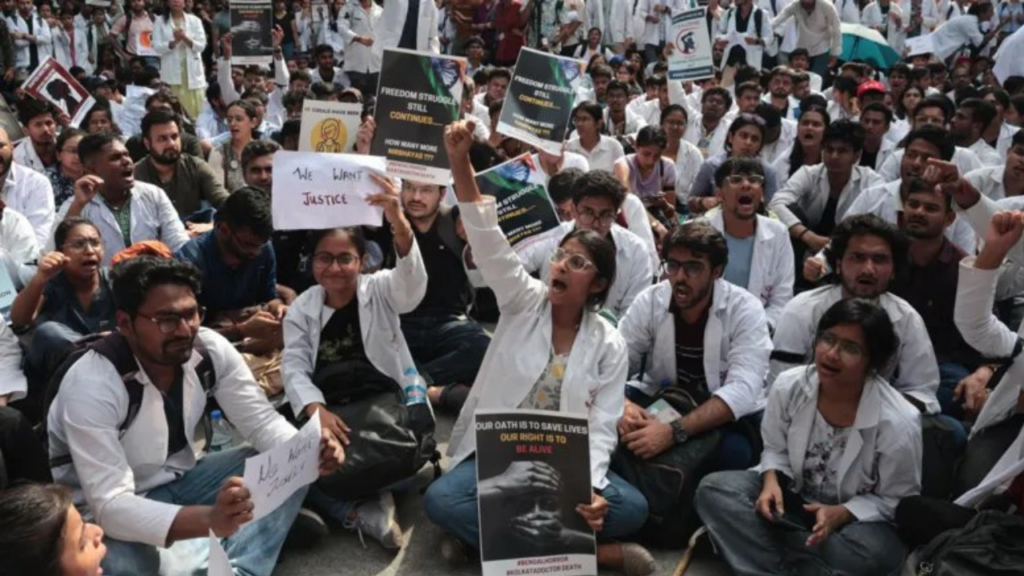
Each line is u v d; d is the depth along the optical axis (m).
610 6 15.52
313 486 3.65
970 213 3.74
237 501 2.73
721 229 5.04
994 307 4.70
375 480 3.53
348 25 13.11
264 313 4.65
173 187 6.34
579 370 3.48
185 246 4.71
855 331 3.20
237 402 3.33
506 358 3.53
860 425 3.29
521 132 5.53
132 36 13.97
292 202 3.55
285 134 6.68
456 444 3.74
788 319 4.10
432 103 3.75
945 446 3.55
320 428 3.05
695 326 4.00
